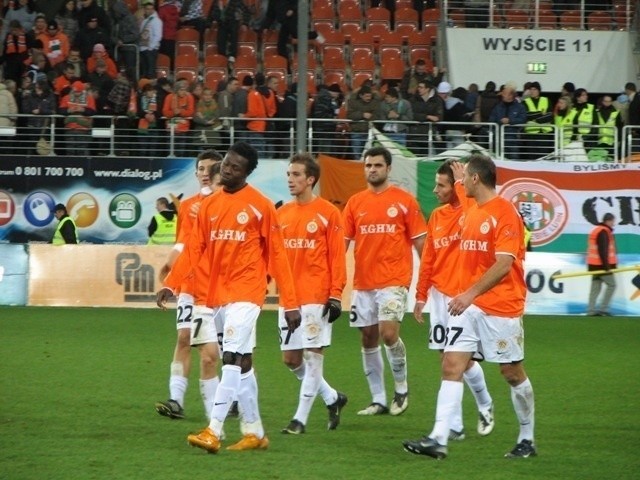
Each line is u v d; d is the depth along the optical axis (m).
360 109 62.22
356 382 32.97
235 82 61.84
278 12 73.06
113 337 42.66
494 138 63.59
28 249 55.31
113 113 62.16
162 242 58.62
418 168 60.41
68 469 19.97
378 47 76.81
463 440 23.95
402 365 27.36
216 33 75.69
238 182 21.66
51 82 63.03
